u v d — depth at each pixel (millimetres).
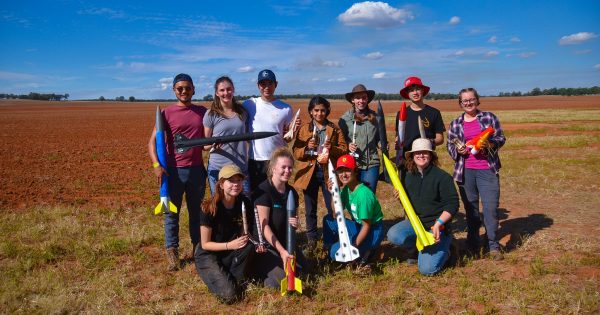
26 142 21203
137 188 9898
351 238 4766
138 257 5141
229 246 4094
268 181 4473
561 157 12297
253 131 5191
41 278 4391
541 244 5281
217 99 4965
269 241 4277
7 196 8953
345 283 4305
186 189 5039
